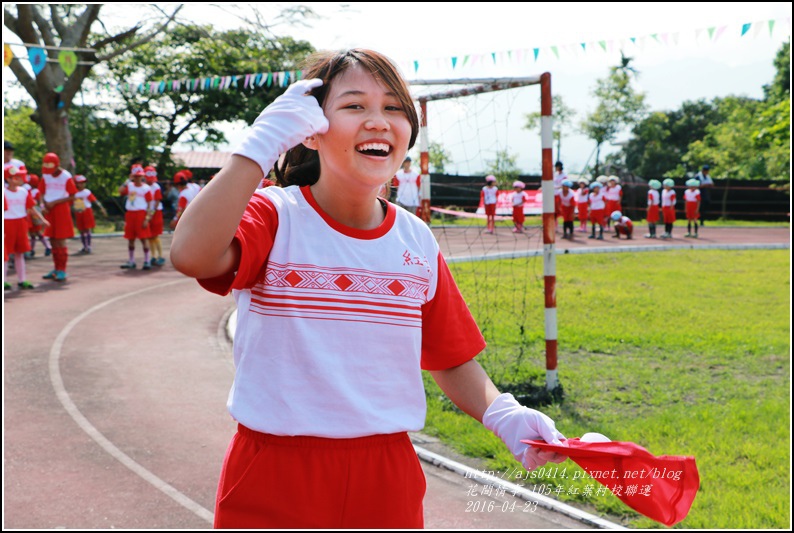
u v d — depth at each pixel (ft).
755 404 20.17
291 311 5.70
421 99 21.91
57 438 17.37
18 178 37.37
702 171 94.22
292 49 80.94
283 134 5.41
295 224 5.84
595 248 59.41
